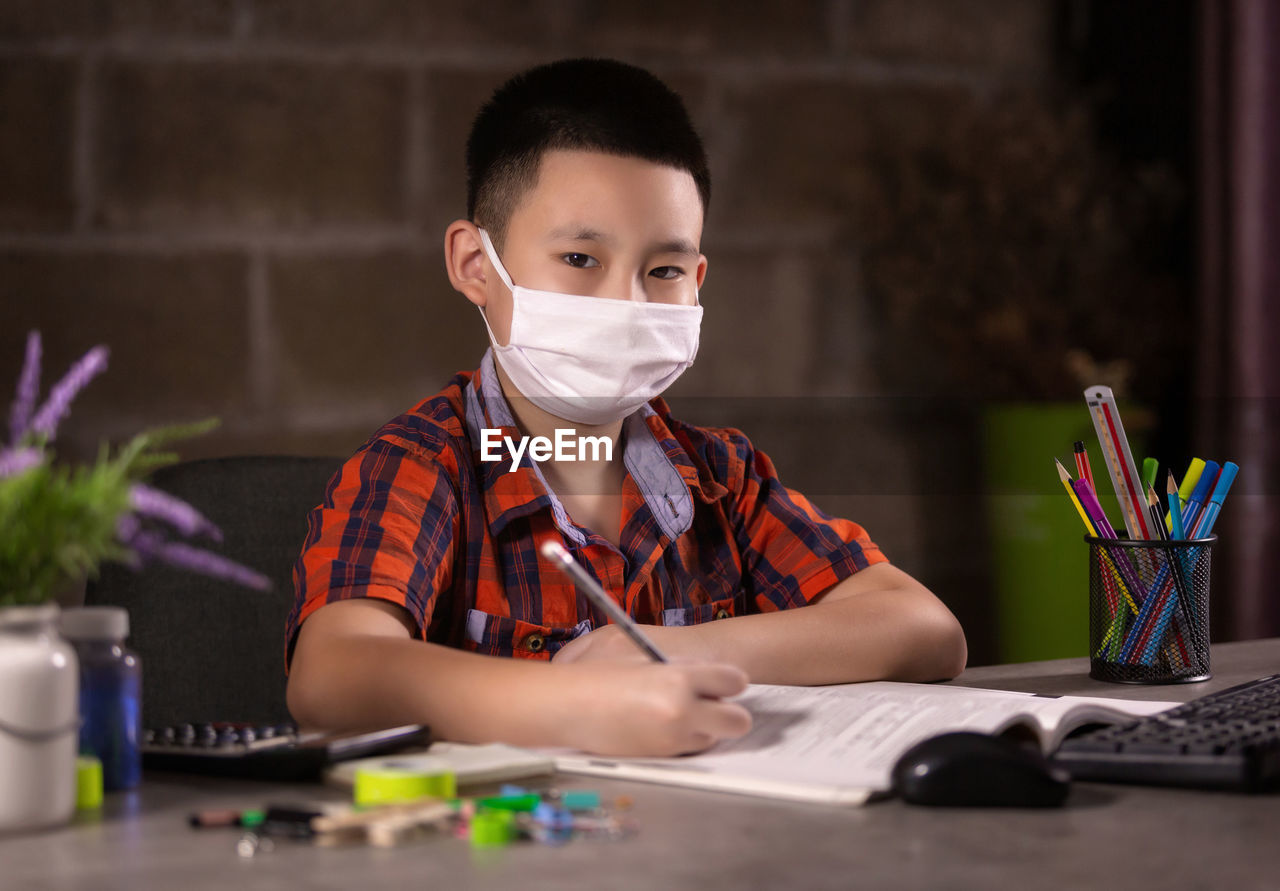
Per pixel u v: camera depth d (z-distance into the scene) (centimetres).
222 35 222
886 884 55
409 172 235
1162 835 62
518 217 119
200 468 138
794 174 263
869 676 106
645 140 116
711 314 257
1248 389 255
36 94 211
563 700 78
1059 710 80
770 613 108
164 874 57
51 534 62
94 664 72
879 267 265
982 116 273
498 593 117
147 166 218
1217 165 259
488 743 80
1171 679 110
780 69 262
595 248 116
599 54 248
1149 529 111
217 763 76
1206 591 112
